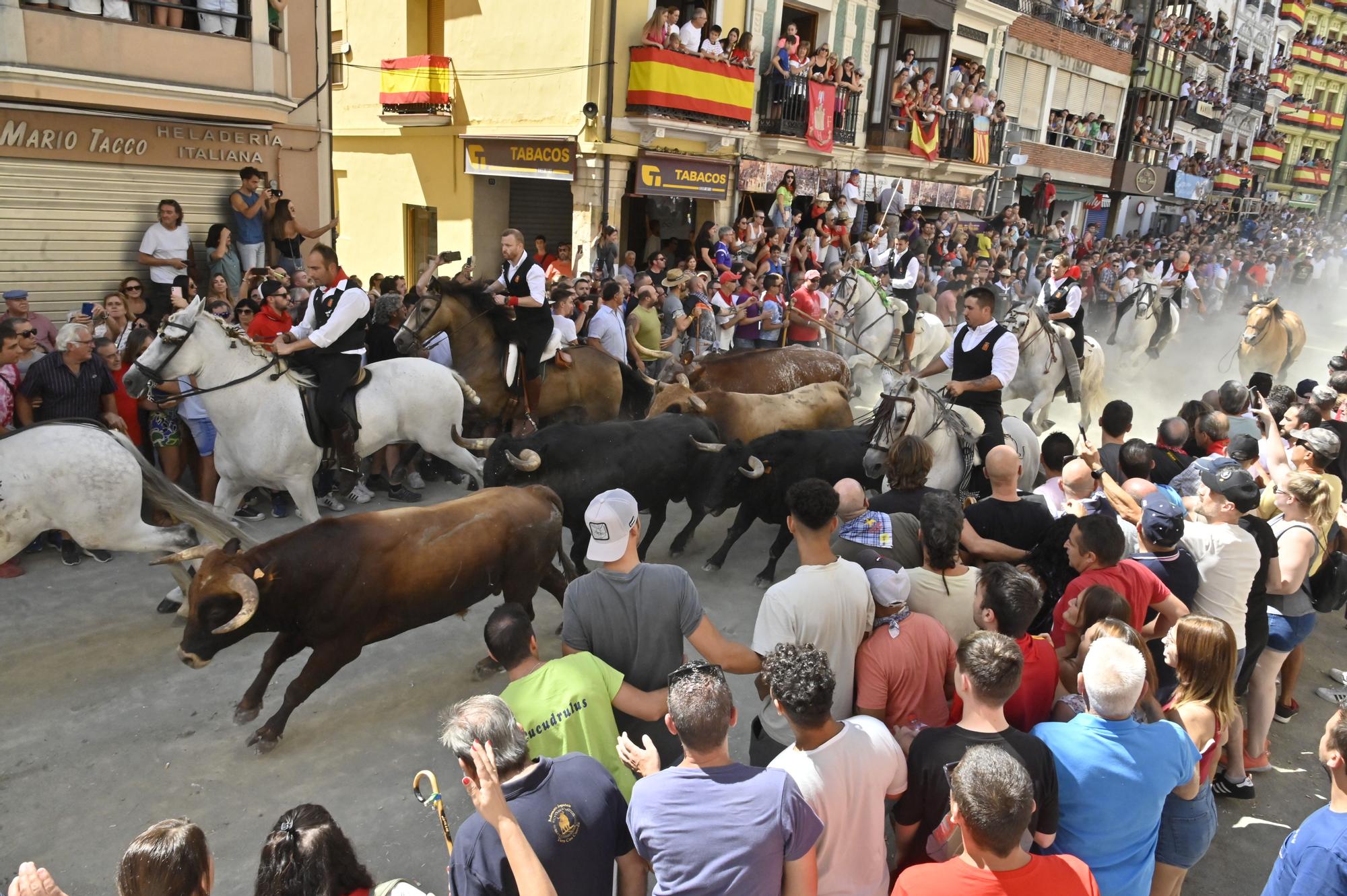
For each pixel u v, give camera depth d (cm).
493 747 260
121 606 614
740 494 694
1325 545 505
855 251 1666
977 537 479
